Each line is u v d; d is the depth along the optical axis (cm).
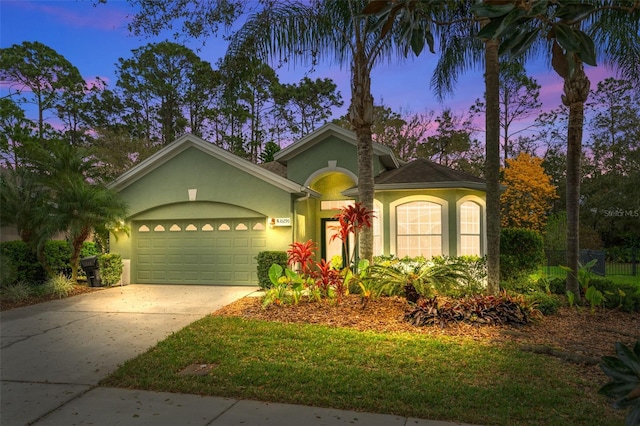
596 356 708
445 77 1355
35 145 1814
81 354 744
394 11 286
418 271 1062
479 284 1141
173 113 4006
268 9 1188
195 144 1498
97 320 982
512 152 3459
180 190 1528
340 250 1745
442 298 1112
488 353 704
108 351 757
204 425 480
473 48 1318
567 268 1066
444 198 1422
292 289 1043
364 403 522
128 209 1545
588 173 3153
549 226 2606
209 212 1517
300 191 1450
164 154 1521
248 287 1453
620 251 2681
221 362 676
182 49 3756
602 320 950
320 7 1198
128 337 841
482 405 515
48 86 3584
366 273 1020
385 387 567
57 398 562
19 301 1212
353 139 1619
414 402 524
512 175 3019
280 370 632
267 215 1459
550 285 1223
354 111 1146
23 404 543
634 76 1120
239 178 1484
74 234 1353
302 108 3775
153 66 3850
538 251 1278
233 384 588
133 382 609
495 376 610
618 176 2862
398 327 862
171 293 1333
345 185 1748
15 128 2689
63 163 1467
